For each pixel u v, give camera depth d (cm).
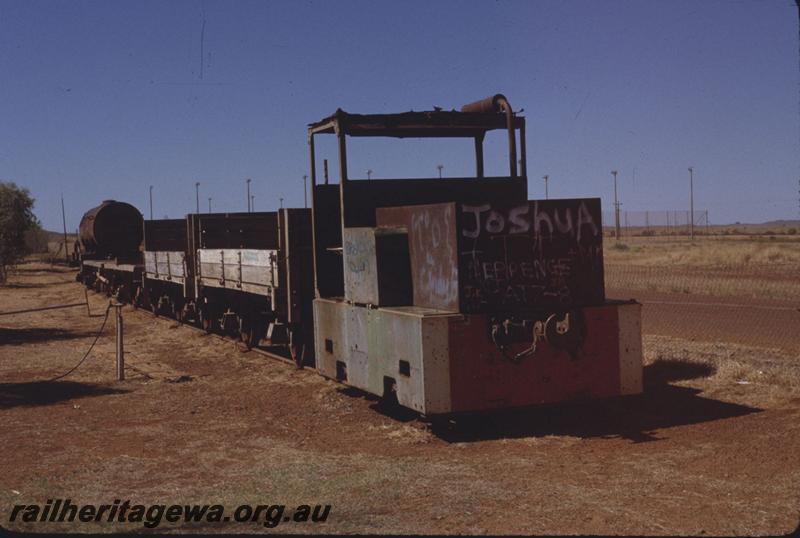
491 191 1078
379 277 904
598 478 662
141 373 1362
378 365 905
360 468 725
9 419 1008
